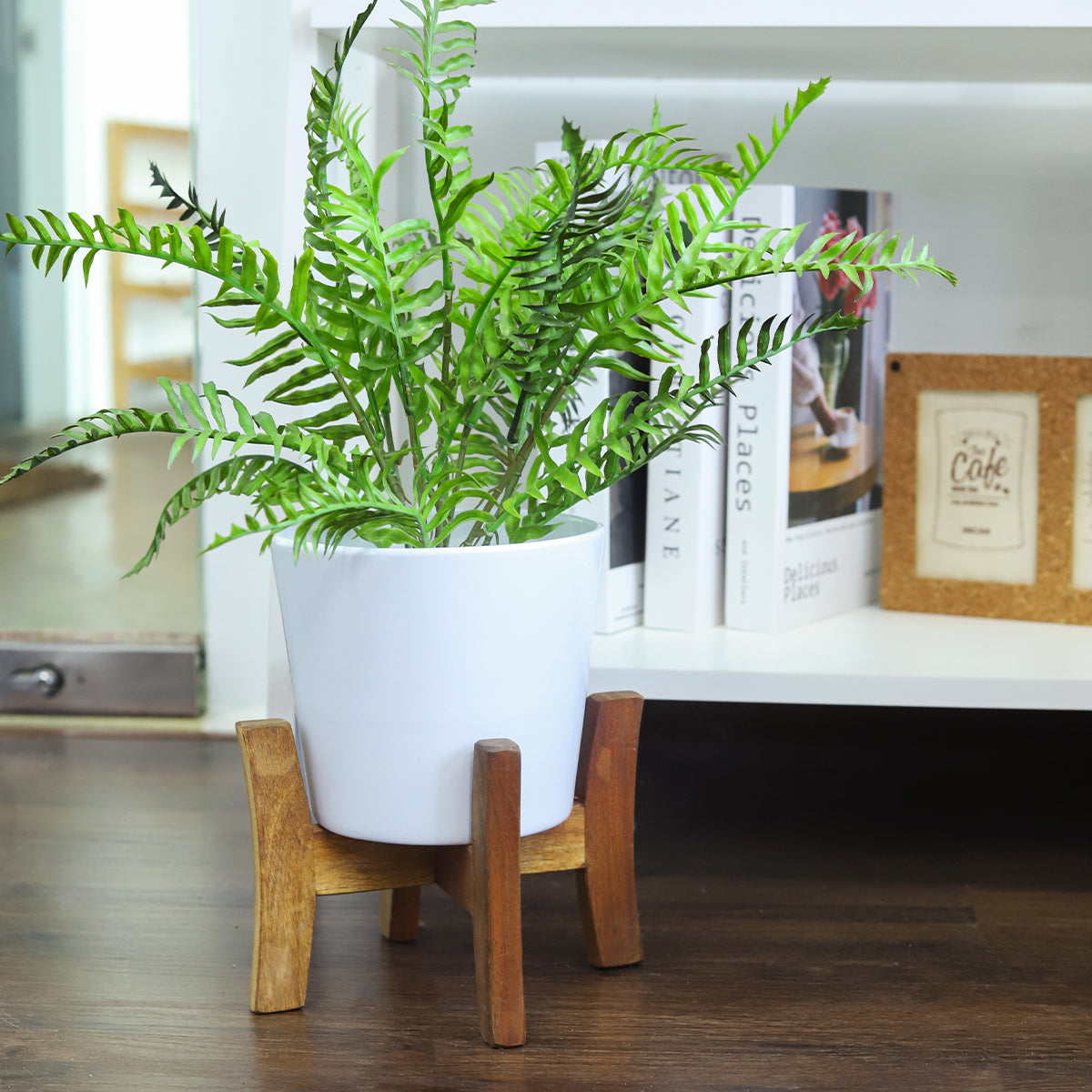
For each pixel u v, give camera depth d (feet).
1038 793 3.64
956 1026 2.27
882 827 3.37
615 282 2.24
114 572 4.26
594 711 2.45
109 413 2.01
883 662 3.03
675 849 3.21
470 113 4.02
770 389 3.28
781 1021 2.29
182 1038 2.22
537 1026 2.27
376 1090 2.04
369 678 2.14
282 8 3.92
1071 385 3.41
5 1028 2.25
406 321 2.21
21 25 4.07
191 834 3.27
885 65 3.56
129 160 4.09
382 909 2.67
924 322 4.05
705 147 4.02
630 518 3.36
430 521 2.25
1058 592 3.48
